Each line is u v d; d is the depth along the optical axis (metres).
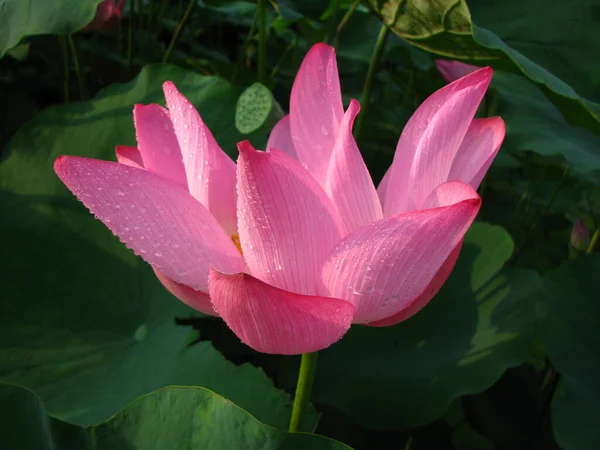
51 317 0.69
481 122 0.59
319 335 0.53
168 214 0.55
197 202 0.55
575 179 1.20
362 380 0.73
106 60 1.19
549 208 1.27
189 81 0.80
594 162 0.91
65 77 1.03
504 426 0.82
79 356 0.68
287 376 0.75
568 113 0.73
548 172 1.19
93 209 0.56
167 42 1.62
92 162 0.55
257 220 0.53
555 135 0.97
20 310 0.69
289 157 0.52
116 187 0.55
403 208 0.58
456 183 0.53
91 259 0.72
